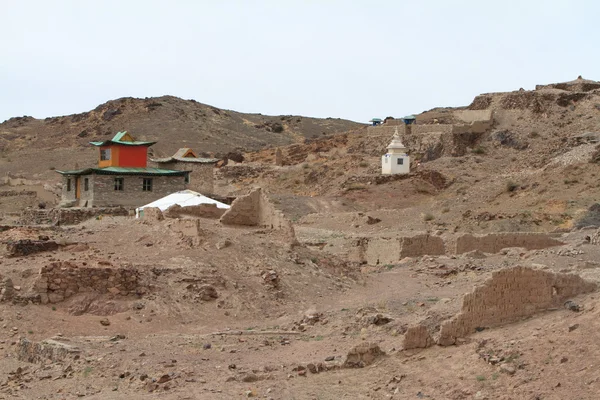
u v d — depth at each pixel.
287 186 101.88
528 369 21.92
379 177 91.44
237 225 42.94
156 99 181.12
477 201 78.94
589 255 40.81
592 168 79.25
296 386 23.33
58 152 144.62
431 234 50.78
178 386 23.75
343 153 111.31
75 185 70.25
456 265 40.41
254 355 27.20
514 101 110.44
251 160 122.38
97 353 27.48
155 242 39.03
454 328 24.86
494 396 21.11
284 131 185.25
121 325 31.66
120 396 23.05
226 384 23.75
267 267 37.34
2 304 31.92
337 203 83.81
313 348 27.59
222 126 176.00
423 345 24.95
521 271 25.62
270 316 33.75
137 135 156.12
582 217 66.00
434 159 100.88
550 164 84.31
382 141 109.12
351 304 34.12
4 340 29.86
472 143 103.31
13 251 36.53
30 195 92.88
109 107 173.38
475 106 115.94
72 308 32.38
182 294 34.09
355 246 47.25
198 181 89.88
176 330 31.53
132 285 33.88
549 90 112.12
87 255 36.97
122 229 41.19
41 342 28.66
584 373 20.98
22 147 156.38
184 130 161.75
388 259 45.25
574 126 100.81
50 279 32.81
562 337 22.95
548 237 48.44
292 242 40.47
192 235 38.81
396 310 31.47
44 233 40.91
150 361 26.33
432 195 86.94
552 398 20.31
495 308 25.31
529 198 75.81
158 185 69.31
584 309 24.70
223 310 33.72
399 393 22.27
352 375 24.03
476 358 23.22
